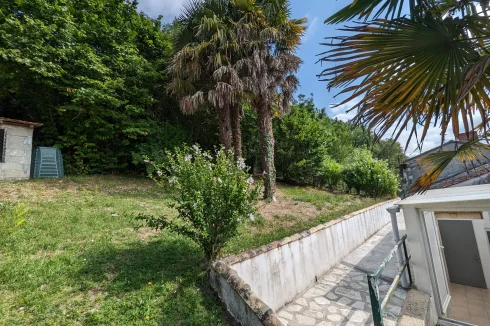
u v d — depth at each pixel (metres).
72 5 8.12
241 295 2.26
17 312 1.89
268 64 7.23
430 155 2.95
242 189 2.92
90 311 2.02
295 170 12.47
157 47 10.35
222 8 7.20
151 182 7.96
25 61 6.11
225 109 7.54
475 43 1.78
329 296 3.59
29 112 7.93
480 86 1.82
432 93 1.83
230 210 2.89
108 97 7.38
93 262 2.72
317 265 4.18
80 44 7.64
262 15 6.94
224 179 2.98
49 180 6.31
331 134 15.29
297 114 13.12
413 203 3.23
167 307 2.19
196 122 10.77
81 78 7.06
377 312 2.05
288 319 3.02
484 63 1.52
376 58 1.83
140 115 9.18
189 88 7.74
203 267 2.85
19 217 3.49
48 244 3.01
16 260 2.55
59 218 3.88
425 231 3.32
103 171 8.35
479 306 3.71
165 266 2.85
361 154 13.83
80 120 7.92
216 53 6.89
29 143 6.54
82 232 3.50
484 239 4.11
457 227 4.35
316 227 4.45
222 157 3.32
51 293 2.15
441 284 3.47
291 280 3.53
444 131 1.80
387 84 1.88
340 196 10.98
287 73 7.61
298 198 8.35
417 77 1.83
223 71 6.62
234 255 2.96
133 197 5.88
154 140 8.65
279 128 12.76
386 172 12.18
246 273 2.89
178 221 4.45
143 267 2.76
